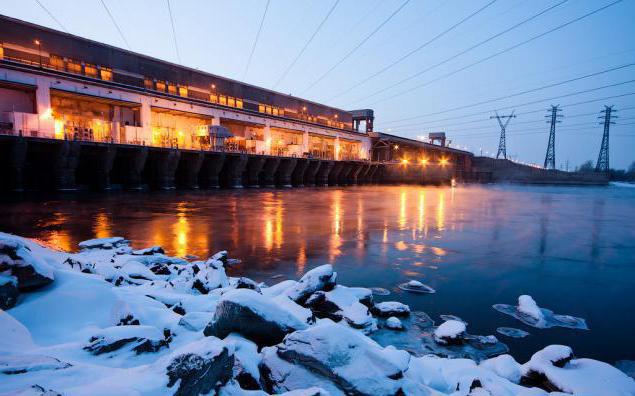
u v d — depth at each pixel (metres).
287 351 4.46
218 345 3.53
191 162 49.47
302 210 30.03
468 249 16.39
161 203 32.22
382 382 3.99
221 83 58.16
